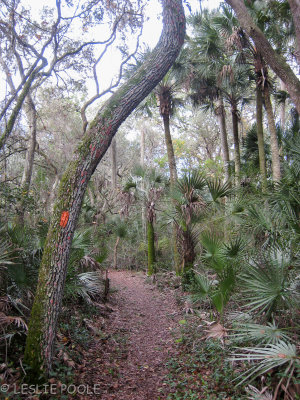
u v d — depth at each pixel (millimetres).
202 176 9977
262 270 4145
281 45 10734
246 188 9930
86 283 7414
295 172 6914
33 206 7723
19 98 7812
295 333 4012
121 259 18328
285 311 4195
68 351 4848
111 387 4293
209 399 3752
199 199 9766
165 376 4691
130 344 6145
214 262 6309
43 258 3918
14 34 8656
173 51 4488
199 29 11617
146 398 4090
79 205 4004
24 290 4746
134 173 14570
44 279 3848
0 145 7570
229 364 4441
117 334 6562
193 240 10148
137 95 4273
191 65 12305
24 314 4656
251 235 6309
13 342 4391
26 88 7934
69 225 3912
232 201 8781
